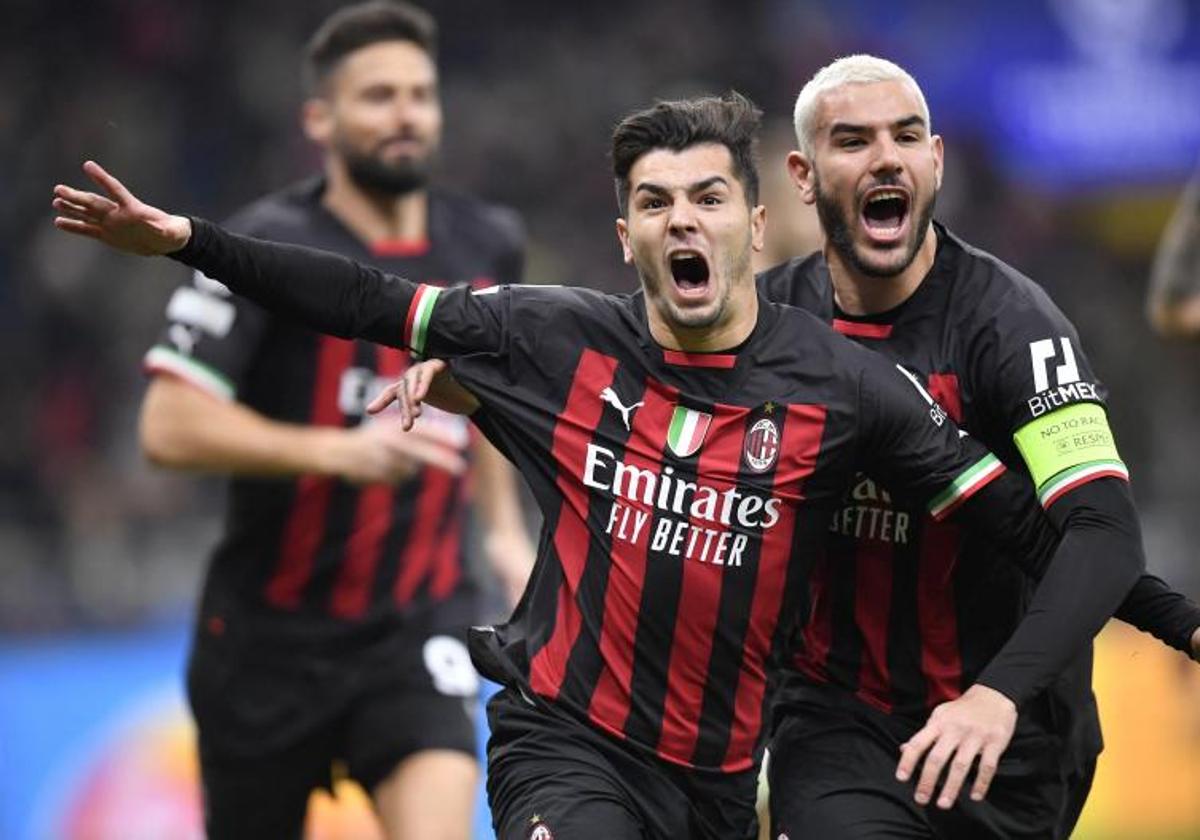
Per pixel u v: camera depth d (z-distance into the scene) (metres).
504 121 51.75
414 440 19.80
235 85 50.06
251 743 20.73
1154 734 33.69
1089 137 54.12
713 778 14.63
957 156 53.91
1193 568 44.97
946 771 15.05
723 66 54.34
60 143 47.59
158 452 20.53
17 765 31.39
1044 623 13.69
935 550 15.05
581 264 50.22
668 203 14.24
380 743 20.16
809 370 14.47
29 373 44.19
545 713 14.66
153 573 40.25
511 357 14.70
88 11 49.69
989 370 14.73
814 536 14.52
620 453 14.52
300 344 20.83
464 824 19.50
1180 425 50.25
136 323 44.75
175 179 48.66
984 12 53.94
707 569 14.35
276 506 20.47
